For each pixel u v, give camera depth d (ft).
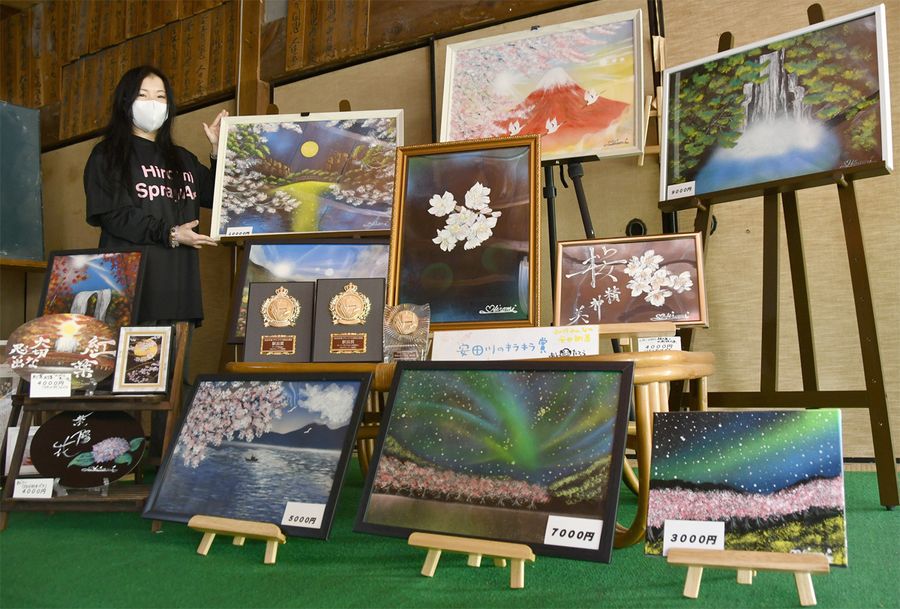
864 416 9.61
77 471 7.81
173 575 5.95
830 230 9.86
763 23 10.38
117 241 10.57
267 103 14.39
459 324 7.39
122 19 16.25
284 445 6.72
